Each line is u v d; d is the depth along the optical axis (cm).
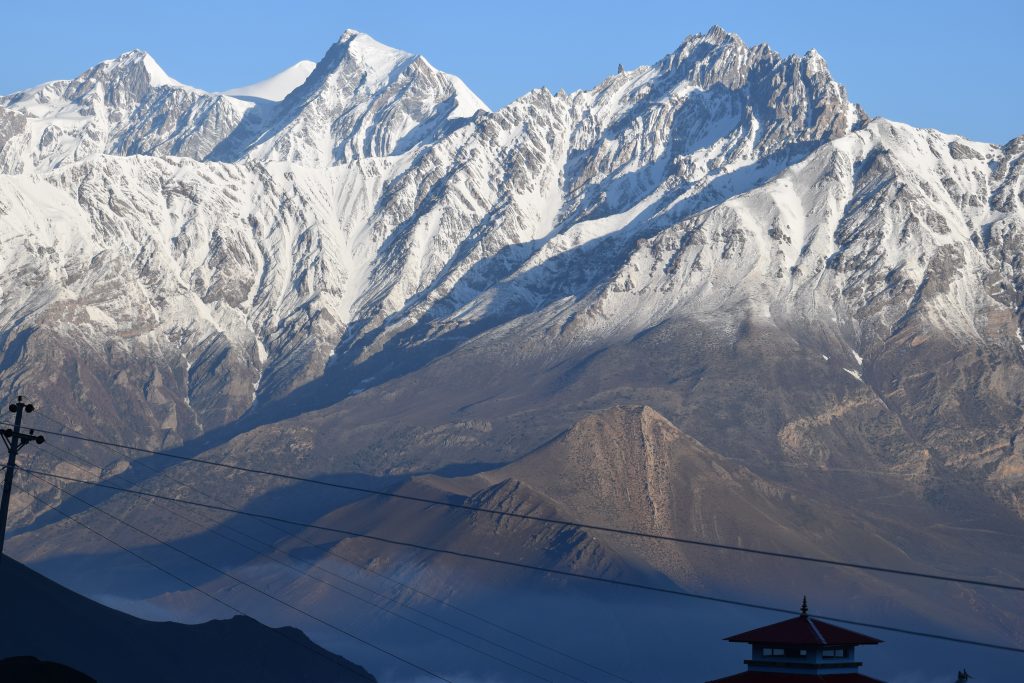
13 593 18012
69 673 10575
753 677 8944
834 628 9175
